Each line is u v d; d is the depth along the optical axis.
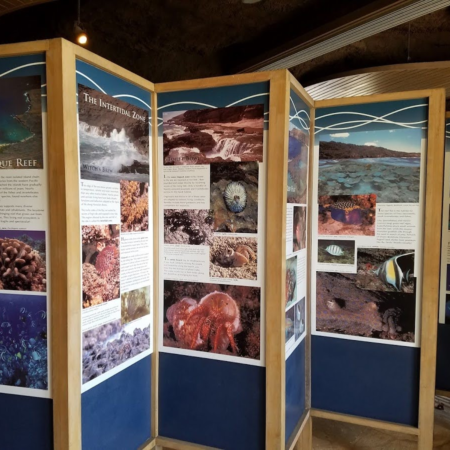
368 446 2.89
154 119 2.26
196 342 2.23
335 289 2.64
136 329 2.14
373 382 2.57
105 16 4.24
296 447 2.86
